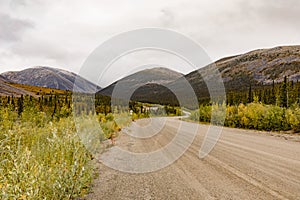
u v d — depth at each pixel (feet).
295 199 16.63
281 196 17.19
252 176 22.12
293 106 79.82
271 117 75.77
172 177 22.40
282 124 72.95
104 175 23.59
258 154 32.89
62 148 22.80
